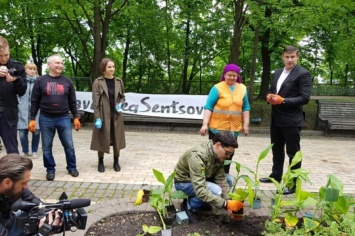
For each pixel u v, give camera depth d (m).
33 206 2.10
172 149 7.55
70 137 5.06
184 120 10.30
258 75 20.08
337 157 7.25
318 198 3.33
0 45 3.81
